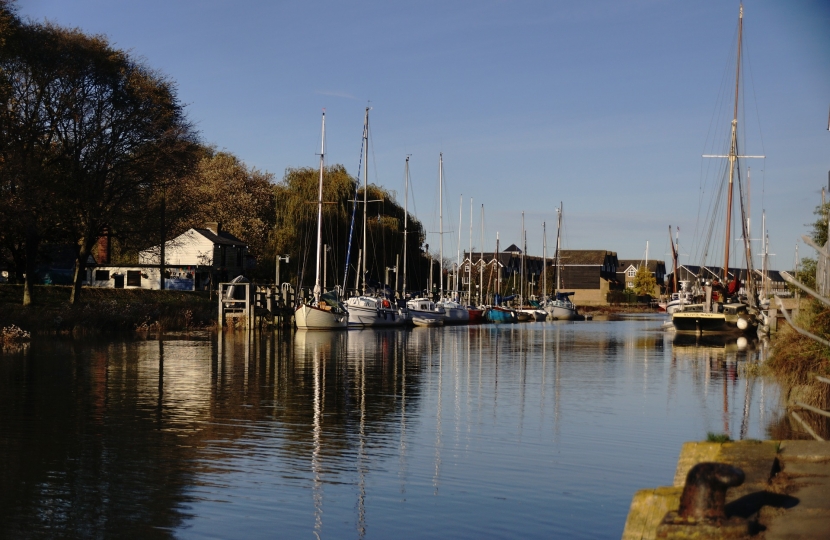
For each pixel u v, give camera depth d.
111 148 51.88
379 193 86.69
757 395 24.03
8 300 53.47
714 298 57.59
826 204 27.27
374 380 27.31
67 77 48.94
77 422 18.58
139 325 51.06
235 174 92.25
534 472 14.55
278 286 59.06
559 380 27.89
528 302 110.06
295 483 13.70
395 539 11.19
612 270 165.62
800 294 27.17
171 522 11.70
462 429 18.39
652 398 23.38
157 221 57.09
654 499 7.60
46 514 11.93
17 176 44.72
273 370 30.09
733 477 6.82
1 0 46.28
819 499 7.44
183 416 19.55
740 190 60.91
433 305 76.19
